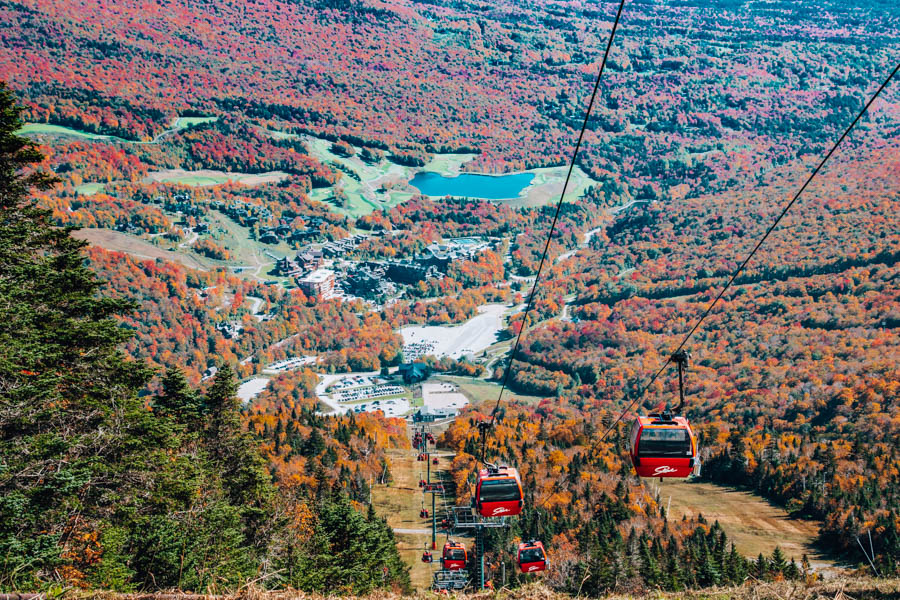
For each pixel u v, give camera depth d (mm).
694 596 16969
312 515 44688
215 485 36344
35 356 24922
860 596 15359
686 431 18375
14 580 14820
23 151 30391
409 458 129250
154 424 29531
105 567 22047
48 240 30984
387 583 46188
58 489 21109
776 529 99188
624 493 104188
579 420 161500
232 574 25125
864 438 129500
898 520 83812
